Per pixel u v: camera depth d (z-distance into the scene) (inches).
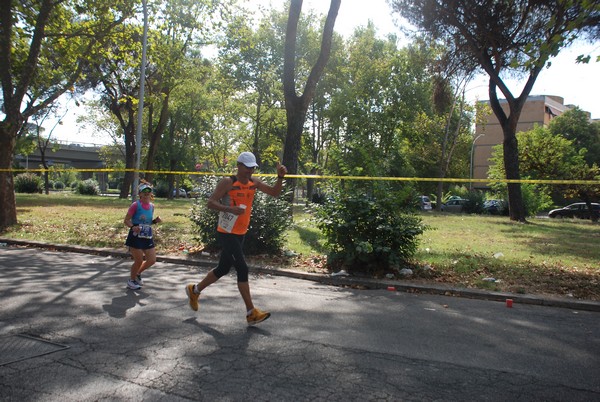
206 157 2285.9
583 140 2214.6
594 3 285.3
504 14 765.3
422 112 1667.1
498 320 227.5
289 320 214.7
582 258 417.1
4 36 558.3
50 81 712.4
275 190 215.9
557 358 173.2
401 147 1672.0
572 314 245.0
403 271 323.6
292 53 585.0
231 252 207.5
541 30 745.0
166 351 169.8
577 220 1175.6
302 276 325.1
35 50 574.2
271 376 149.0
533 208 1218.6
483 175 2662.4
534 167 1203.2
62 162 2893.7
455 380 149.7
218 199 201.8
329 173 370.9
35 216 688.4
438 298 275.7
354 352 173.3
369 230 330.0
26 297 246.2
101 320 207.6
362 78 1611.7
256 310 202.8
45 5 571.2
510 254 434.0
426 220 936.3
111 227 567.2
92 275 312.5
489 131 2652.6
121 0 629.9
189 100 1782.7
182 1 774.5
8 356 162.2
